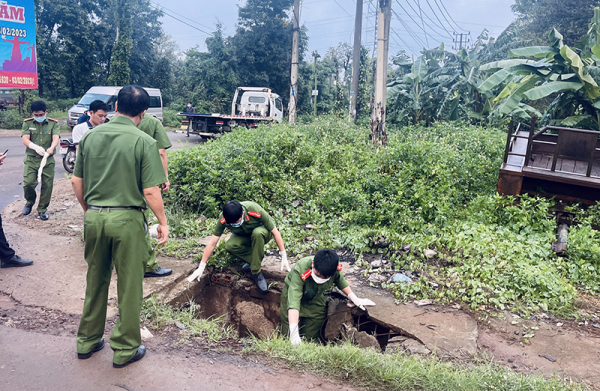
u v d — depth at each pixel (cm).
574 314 395
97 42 3228
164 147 427
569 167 691
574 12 2055
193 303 395
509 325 377
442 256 493
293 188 685
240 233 451
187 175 665
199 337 327
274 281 467
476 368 295
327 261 352
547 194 605
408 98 1717
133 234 261
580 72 1039
